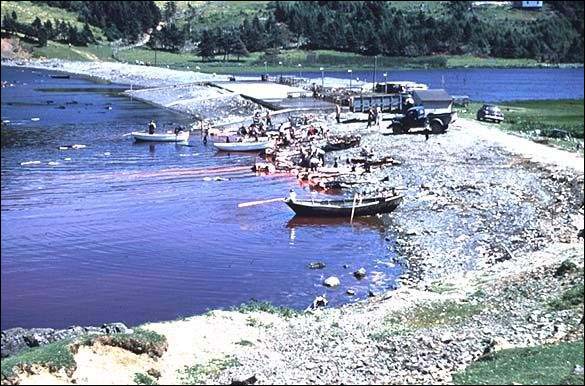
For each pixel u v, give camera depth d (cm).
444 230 4700
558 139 8162
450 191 5725
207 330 2869
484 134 8512
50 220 5144
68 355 2386
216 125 10200
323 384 2336
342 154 7538
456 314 3045
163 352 2586
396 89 12462
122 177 6700
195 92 14338
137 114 11769
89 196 5916
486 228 4706
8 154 7856
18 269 4062
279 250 4425
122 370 2408
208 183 6425
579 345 2503
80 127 10075
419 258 4153
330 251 4381
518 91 17262
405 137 8338
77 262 4206
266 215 5272
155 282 3847
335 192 5972
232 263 4181
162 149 8306
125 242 4612
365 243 4522
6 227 4944
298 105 11494
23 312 3412
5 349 2767
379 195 5356
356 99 10969
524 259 3912
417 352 2580
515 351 2481
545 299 3112
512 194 5575
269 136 8600
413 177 6272
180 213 5359
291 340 2780
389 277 3872
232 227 4969
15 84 17575
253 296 3625
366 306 3309
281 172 6862
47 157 7712
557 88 18388
